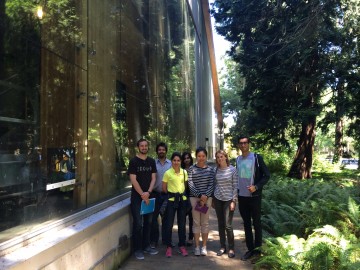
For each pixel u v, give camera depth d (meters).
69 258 3.98
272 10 16.50
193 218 6.45
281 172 22.84
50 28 4.45
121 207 6.00
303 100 16.12
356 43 14.62
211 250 6.78
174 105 13.73
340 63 14.79
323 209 7.20
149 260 6.13
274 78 16.73
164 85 11.88
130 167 6.22
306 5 14.65
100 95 6.07
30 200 3.83
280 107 17.67
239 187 6.17
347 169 25.52
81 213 4.94
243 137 6.13
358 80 14.65
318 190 9.83
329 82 15.30
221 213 6.37
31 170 3.90
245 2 17.41
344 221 6.95
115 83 6.89
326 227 5.80
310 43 14.27
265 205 9.12
